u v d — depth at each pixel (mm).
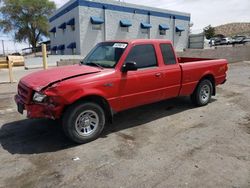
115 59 5086
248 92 8852
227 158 3963
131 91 5145
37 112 4340
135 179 3430
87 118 4609
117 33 24156
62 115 4406
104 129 5309
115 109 4988
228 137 4797
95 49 5879
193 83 6523
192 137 4828
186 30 31203
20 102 4699
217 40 42938
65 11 24703
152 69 5488
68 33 24719
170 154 4133
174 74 5957
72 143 4629
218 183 3303
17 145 4578
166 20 28453
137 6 25250
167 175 3514
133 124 5598
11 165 3859
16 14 40531
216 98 7984
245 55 20984
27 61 16312
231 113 6328
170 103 7285
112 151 4281
